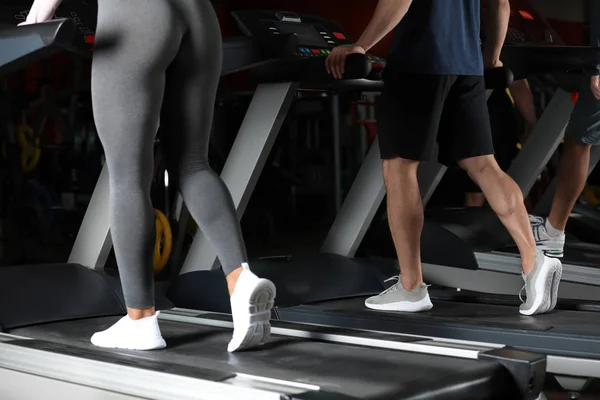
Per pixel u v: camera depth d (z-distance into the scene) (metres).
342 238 3.49
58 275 2.76
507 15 2.98
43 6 1.93
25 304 2.54
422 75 2.54
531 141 3.98
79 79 5.03
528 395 1.79
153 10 1.88
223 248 1.92
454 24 2.56
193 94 1.97
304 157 6.38
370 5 5.79
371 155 3.48
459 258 3.55
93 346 2.05
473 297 3.00
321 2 5.91
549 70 3.18
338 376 1.70
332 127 6.12
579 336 2.27
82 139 5.27
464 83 2.61
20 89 5.00
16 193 4.91
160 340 1.99
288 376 1.71
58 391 1.85
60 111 5.16
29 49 1.85
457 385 1.68
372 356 1.90
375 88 3.10
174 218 4.07
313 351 1.96
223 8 6.03
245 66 2.73
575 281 3.27
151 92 1.89
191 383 1.63
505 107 4.17
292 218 6.61
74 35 1.84
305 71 2.91
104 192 2.99
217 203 1.92
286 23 3.34
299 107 6.21
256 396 1.54
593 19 3.46
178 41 1.92
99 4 1.93
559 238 3.54
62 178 5.32
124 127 1.89
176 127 1.98
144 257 1.94
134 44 1.87
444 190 4.50
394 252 3.66
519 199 2.60
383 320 2.62
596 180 5.55
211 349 1.99
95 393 1.78
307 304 2.96
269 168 6.26
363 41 2.58
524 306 2.64
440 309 2.80
